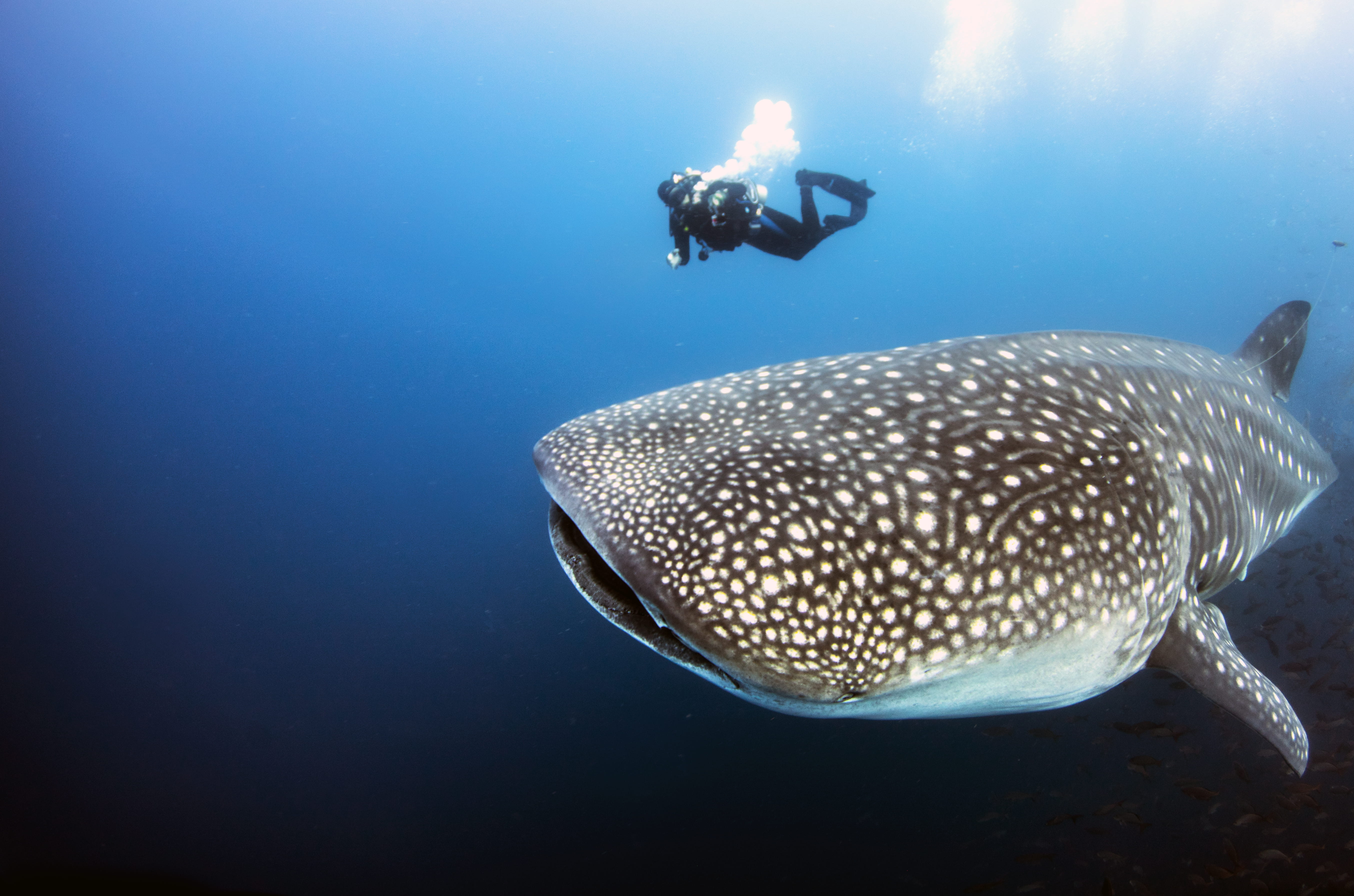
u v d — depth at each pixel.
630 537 1.79
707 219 6.33
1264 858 4.82
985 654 1.75
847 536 1.70
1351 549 6.00
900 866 6.32
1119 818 4.84
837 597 1.66
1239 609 6.11
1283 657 5.76
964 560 1.73
